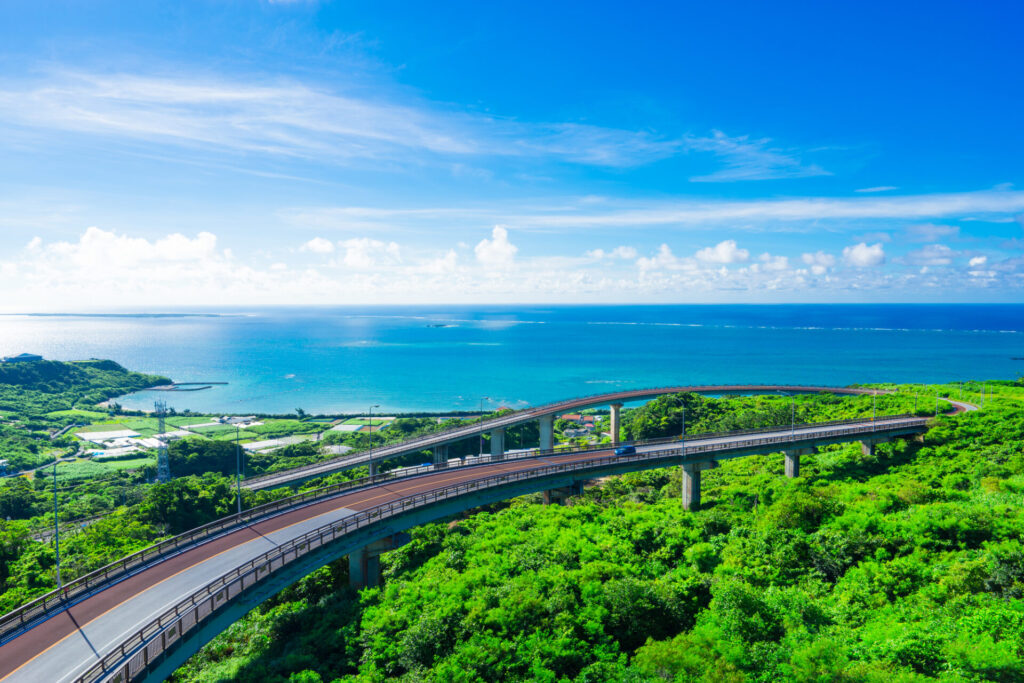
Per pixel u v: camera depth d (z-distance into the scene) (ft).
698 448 316.81
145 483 484.33
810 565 174.81
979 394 498.28
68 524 343.05
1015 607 122.52
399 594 181.06
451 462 317.01
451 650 142.61
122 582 158.71
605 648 135.85
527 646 136.26
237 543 188.75
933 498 214.90
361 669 145.07
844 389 609.83
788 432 363.35
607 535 219.61
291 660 152.56
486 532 234.38
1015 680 100.78
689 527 224.33
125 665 112.16
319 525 206.69
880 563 164.45
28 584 193.36
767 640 130.52
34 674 116.26
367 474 398.42
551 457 331.77
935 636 114.62
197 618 134.62
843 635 128.67
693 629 142.41
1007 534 163.73
